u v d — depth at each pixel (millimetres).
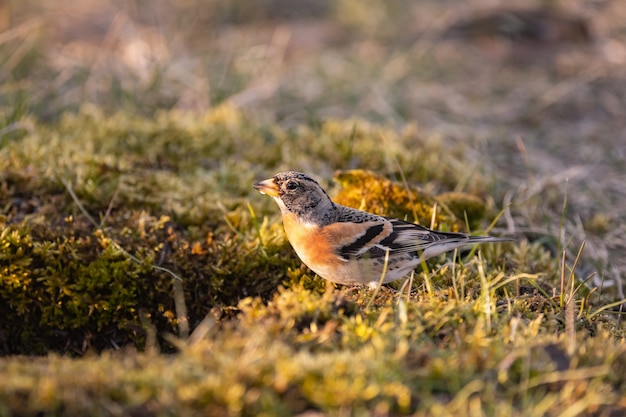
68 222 10328
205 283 9922
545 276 10102
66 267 9734
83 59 17281
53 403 5918
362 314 7816
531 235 11758
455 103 16891
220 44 19484
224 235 10633
